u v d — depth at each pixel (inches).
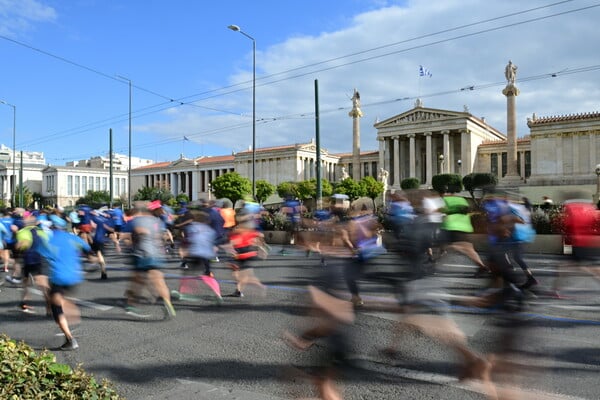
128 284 478.3
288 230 925.8
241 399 194.5
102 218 525.0
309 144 3885.3
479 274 458.0
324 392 167.6
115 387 210.4
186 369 231.5
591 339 261.6
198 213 422.6
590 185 2143.2
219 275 529.0
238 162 4106.8
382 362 225.3
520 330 187.0
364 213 202.5
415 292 201.6
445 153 3029.0
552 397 185.6
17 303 399.9
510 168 2411.4
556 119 2322.8
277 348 260.5
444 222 456.4
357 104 2982.3
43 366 140.9
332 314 169.6
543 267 534.6
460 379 197.5
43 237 278.5
